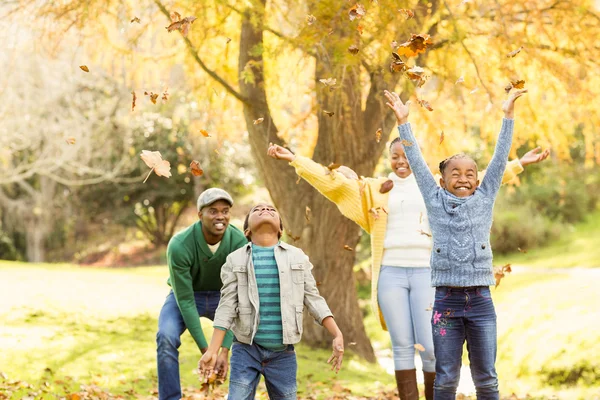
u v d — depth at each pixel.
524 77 9.07
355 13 4.83
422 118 9.65
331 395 6.79
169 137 24.59
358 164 8.62
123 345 7.99
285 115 9.92
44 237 29.12
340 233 9.01
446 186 4.15
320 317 3.99
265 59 8.55
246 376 3.85
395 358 5.01
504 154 4.10
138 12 8.66
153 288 11.99
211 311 5.08
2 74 17.38
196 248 4.79
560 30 8.46
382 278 5.09
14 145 20.73
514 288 12.45
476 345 3.99
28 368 6.64
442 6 8.27
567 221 23.36
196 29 7.54
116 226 31.84
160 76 9.66
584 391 6.89
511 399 6.93
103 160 25.31
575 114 9.25
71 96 21.34
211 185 27.17
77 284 11.57
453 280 3.99
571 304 9.30
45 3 8.01
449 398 4.02
